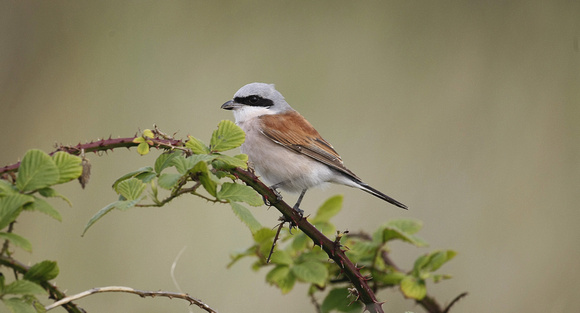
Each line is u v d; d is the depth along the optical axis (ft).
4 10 39.65
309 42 42.04
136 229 32.63
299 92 41.09
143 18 41.16
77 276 31.01
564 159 39.42
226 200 12.48
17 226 31.50
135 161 35.14
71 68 39.24
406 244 35.09
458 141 40.19
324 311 18.67
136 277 31.27
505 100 41.47
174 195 12.51
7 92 38.40
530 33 42.60
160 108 38.52
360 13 43.06
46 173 10.73
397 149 39.42
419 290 18.03
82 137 37.32
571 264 35.40
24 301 9.95
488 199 38.09
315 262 18.30
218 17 41.63
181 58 40.24
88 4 40.65
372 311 14.99
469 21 43.19
